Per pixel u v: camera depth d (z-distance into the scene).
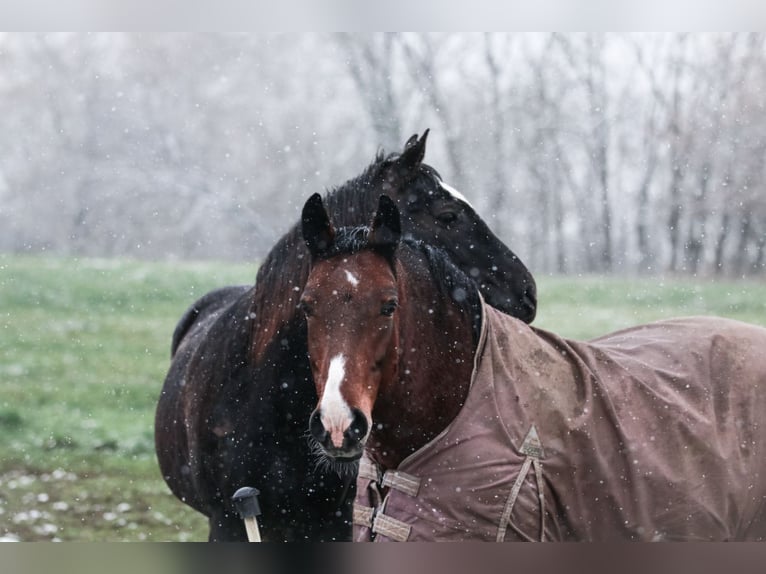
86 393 12.45
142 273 19.95
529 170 28.67
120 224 27.44
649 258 27.16
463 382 4.36
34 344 14.70
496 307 6.05
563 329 15.02
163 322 16.45
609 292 18.59
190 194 27.94
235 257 27.53
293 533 5.03
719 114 27.30
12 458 10.19
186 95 30.09
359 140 30.09
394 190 5.66
